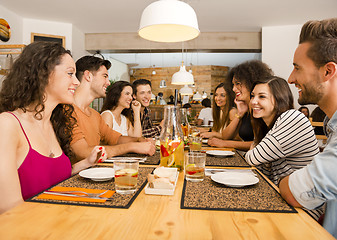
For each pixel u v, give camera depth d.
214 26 6.02
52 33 5.66
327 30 0.78
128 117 2.84
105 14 5.24
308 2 4.61
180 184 0.96
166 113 1.17
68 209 0.70
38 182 0.99
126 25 5.96
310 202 0.73
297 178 0.75
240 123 2.50
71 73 1.11
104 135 2.00
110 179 0.99
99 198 0.78
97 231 0.58
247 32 6.47
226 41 6.49
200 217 0.66
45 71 1.02
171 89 12.33
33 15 5.27
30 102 1.03
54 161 1.09
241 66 2.36
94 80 1.83
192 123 5.80
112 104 2.58
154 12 1.52
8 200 0.82
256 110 1.46
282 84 1.43
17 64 1.03
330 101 0.82
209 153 1.56
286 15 5.27
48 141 1.14
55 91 1.07
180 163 1.17
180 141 1.16
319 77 0.81
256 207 0.73
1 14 4.72
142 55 9.90
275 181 1.35
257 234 0.57
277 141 1.24
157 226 0.60
